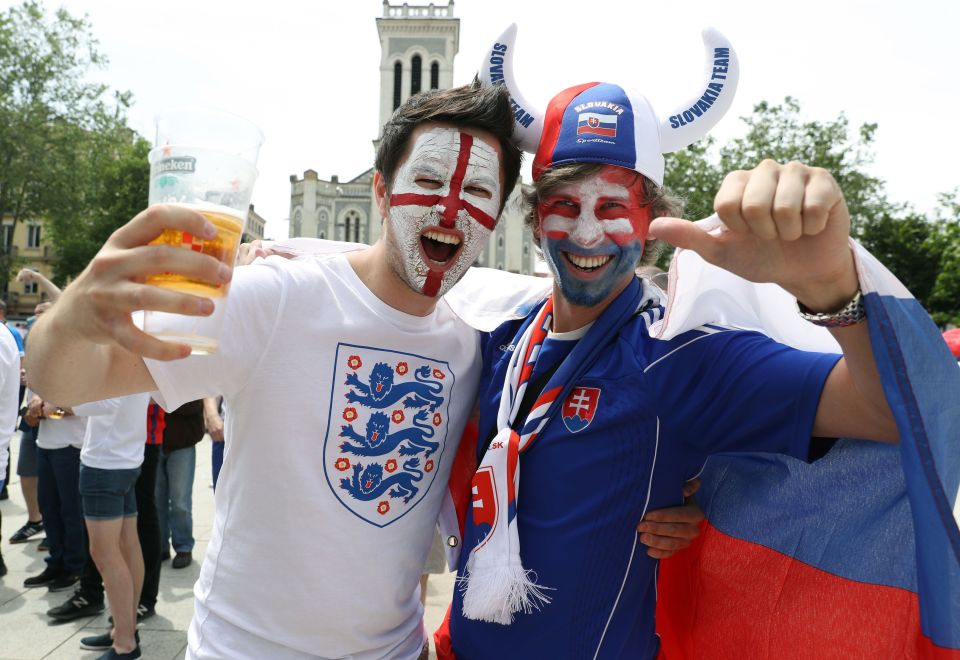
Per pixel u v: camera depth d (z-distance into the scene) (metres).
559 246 1.62
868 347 1.18
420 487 1.61
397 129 1.62
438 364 1.66
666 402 1.52
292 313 1.51
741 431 1.44
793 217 0.97
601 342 1.61
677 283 1.53
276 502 1.48
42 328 1.11
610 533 1.52
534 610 1.52
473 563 1.58
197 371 1.40
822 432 1.35
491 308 1.90
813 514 1.63
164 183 1.04
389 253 1.59
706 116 1.89
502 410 1.66
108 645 3.50
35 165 28.38
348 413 1.52
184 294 0.96
